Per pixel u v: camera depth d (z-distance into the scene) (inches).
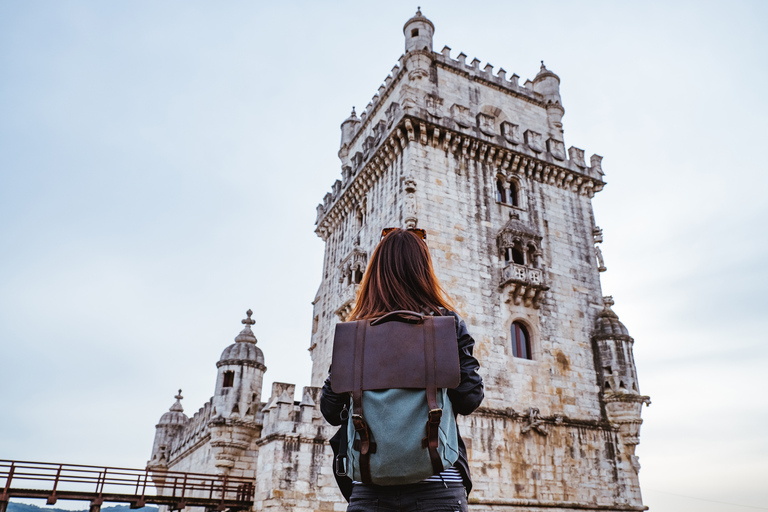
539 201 1407.5
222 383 1425.9
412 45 1465.3
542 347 1235.9
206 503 1103.0
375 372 120.3
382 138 1382.9
